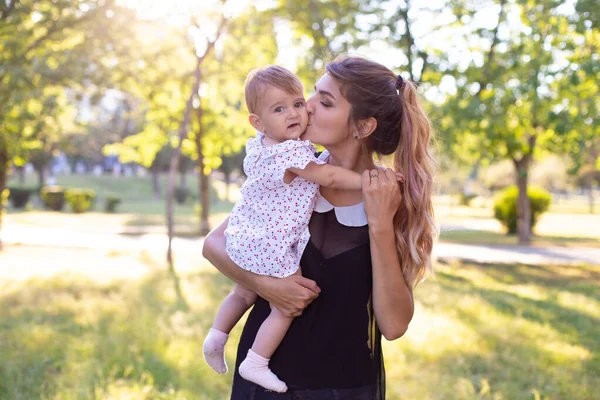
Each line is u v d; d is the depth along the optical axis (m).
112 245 19.34
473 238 23.70
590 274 13.77
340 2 14.62
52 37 13.61
